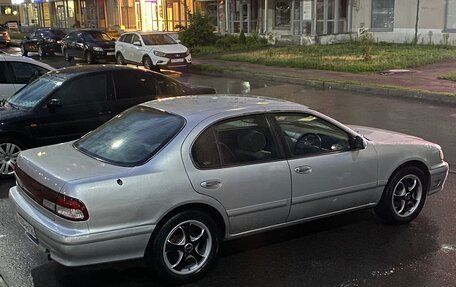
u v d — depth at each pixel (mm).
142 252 4043
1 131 7078
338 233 5227
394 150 5234
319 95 14766
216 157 4320
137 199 3934
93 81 7863
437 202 6074
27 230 4254
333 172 4840
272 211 4562
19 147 7281
